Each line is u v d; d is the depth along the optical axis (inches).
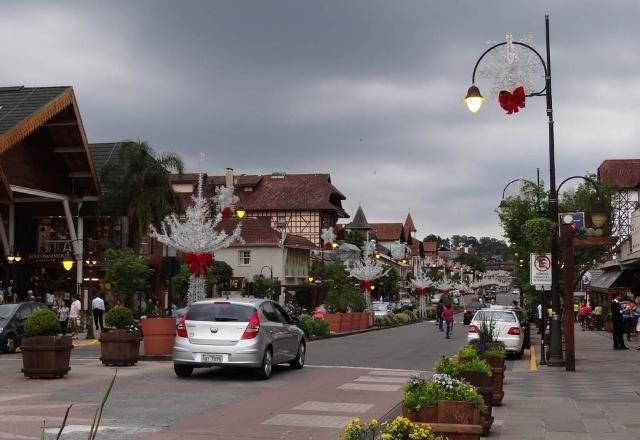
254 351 666.2
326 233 2481.5
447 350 1146.0
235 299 700.0
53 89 1588.3
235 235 1230.3
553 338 877.8
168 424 433.7
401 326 2271.2
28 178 1635.1
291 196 3235.7
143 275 1576.0
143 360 847.1
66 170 1758.1
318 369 791.1
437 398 307.1
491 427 424.2
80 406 499.2
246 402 530.9
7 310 1043.3
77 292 1712.6
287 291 2706.7
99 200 1800.0
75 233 1775.3
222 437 397.1
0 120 1469.0
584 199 1272.1
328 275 2442.2
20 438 378.0
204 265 1168.8
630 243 1407.5
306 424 440.5
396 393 587.8
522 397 573.3
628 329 1362.0
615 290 1796.3
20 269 1745.8
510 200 1286.9
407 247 4741.6
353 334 1685.5
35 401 521.7
